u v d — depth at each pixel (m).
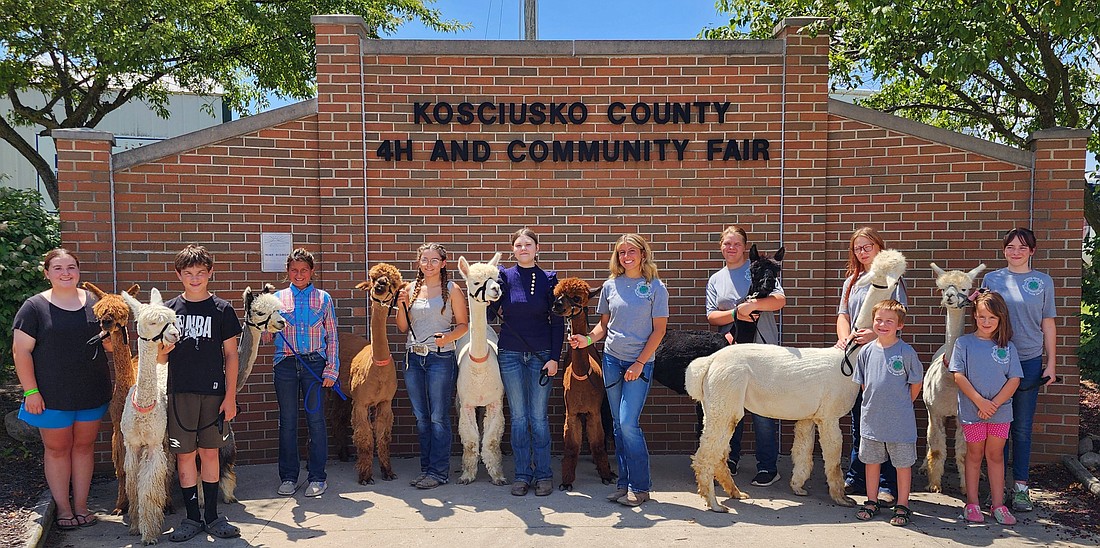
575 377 5.56
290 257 5.55
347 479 6.00
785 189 6.79
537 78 6.77
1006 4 7.19
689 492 5.71
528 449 5.62
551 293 5.48
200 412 4.73
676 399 6.89
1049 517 5.20
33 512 4.95
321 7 14.09
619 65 6.77
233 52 13.66
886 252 5.18
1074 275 6.41
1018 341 5.31
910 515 5.16
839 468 5.40
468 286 5.29
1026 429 5.32
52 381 4.77
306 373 5.59
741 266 5.89
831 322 6.81
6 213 6.35
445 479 5.83
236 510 5.31
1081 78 10.19
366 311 6.75
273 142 6.61
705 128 6.80
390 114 6.72
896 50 8.96
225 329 4.79
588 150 6.79
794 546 4.64
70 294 4.91
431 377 5.69
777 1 10.78
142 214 6.43
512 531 4.89
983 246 6.60
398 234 6.76
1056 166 6.43
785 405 5.31
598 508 5.31
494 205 6.80
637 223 6.83
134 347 6.44
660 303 5.26
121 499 5.23
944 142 6.59
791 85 6.75
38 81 13.35
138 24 11.66
